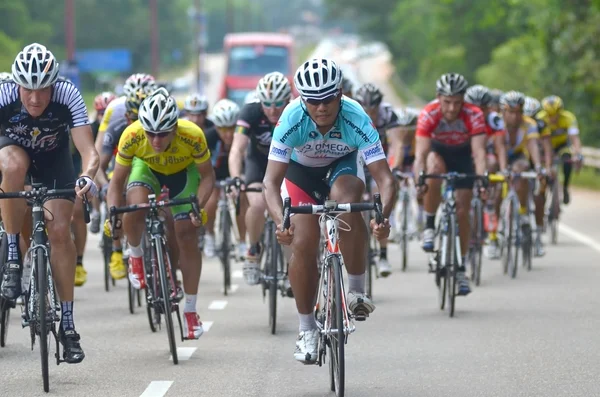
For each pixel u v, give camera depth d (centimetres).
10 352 2486
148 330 2778
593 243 4806
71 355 2144
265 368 2309
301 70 1966
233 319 2952
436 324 2820
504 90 14300
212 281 3756
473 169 3306
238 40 11331
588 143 10075
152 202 2394
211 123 3628
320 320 2066
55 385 2152
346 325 1959
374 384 2153
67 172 2275
